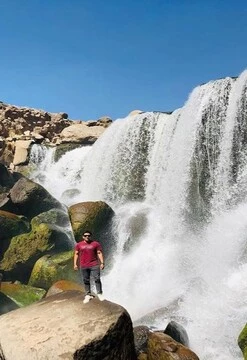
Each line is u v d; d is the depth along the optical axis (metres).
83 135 35.62
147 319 12.88
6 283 17.95
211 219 19.17
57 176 32.41
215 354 10.95
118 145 27.58
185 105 23.17
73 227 19.02
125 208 23.30
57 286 14.71
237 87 19.97
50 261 17.92
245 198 18.17
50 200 22.52
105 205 20.20
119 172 26.84
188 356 9.07
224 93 20.66
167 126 24.58
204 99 21.55
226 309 12.61
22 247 18.98
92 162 29.42
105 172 27.75
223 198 19.14
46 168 33.75
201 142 20.92
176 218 20.72
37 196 22.08
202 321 12.33
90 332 7.82
